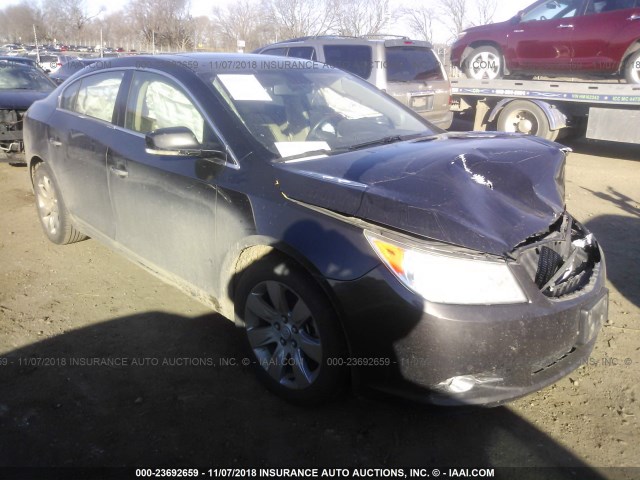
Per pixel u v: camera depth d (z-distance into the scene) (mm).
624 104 8641
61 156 4523
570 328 2660
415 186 2715
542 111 9516
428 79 9414
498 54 10211
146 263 3830
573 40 8906
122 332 3730
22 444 2730
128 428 2854
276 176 2949
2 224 5773
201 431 2840
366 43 8930
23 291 4258
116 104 4035
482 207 2672
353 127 3656
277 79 3770
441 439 2801
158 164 3504
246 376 3283
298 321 2846
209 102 3350
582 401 3080
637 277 4633
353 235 2600
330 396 2832
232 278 3197
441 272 2457
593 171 8594
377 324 2535
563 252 2889
